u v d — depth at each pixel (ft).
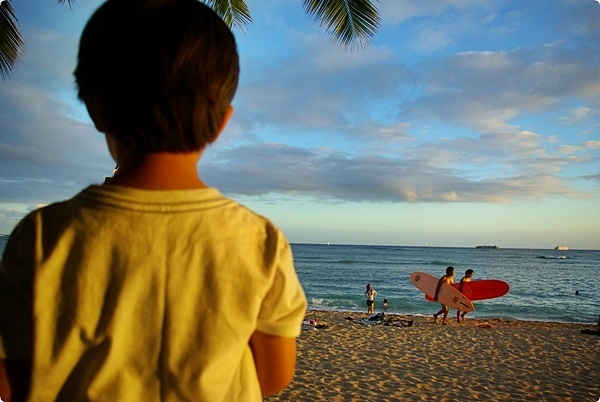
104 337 2.48
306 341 37.45
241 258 2.70
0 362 2.57
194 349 2.55
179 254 2.62
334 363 30.35
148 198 2.66
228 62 2.82
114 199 2.66
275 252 2.79
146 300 2.56
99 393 2.48
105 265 2.56
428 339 39.65
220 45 2.77
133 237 2.59
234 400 2.70
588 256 385.70
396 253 361.71
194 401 2.51
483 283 56.24
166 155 2.71
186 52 2.59
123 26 2.64
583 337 42.60
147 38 2.59
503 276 167.73
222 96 2.78
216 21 2.84
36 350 2.49
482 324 49.98
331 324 46.70
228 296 2.63
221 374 2.58
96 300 2.52
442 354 33.83
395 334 41.65
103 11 2.77
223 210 2.80
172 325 2.55
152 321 2.56
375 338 39.45
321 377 26.89
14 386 2.61
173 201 2.68
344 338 39.11
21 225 2.74
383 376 27.48
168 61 2.55
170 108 2.57
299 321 2.82
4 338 2.57
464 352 34.65
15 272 2.62
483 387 25.67
